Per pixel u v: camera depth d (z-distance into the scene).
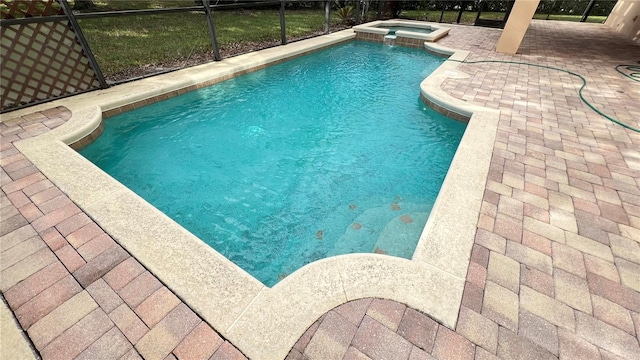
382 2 13.02
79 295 1.67
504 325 1.54
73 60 4.22
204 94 5.38
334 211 3.06
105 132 4.05
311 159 3.92
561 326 1.54
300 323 1.53
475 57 7.07
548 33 9.99
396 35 9.19
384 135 4.48
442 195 2.47
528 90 4.92
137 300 1.64
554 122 3.80
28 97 3.97
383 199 3.22
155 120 4.70
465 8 15.77
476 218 2.23
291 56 7.19
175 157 3.88
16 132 3.38
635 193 2.54
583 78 5.54
